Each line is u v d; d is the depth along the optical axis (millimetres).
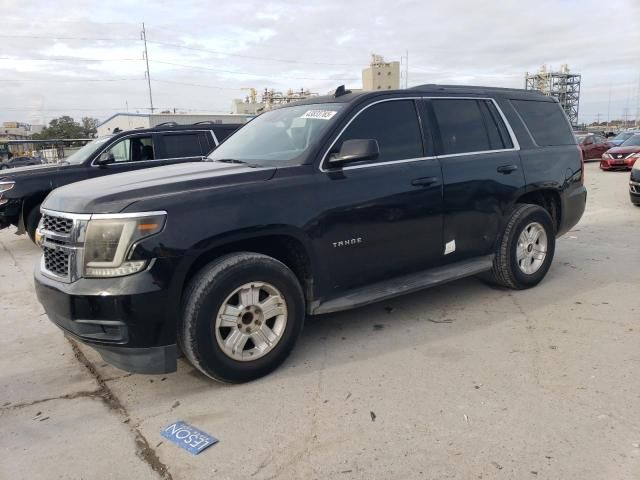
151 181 3492
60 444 2918
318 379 3553
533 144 5301
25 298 5691
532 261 5320
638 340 4008
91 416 3201
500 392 3291
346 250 3887
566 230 5770
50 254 3418
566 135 5781
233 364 3408
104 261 3066
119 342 3102
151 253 3061
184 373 3734
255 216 3412
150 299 3061
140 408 3273
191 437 2924
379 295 4047
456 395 3273
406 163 4242
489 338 4145
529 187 5113
